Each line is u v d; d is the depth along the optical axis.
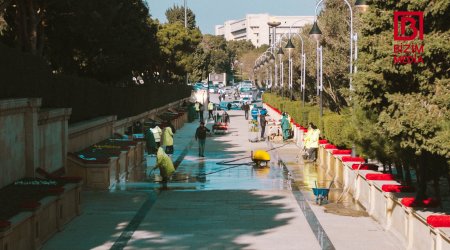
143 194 22.98
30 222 14.20
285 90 72.06
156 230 16.88
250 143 44.41
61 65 36.50
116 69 37.81
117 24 36.19
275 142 44.97
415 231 14.23
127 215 18.95
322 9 53.12
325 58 50.59
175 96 76.62
